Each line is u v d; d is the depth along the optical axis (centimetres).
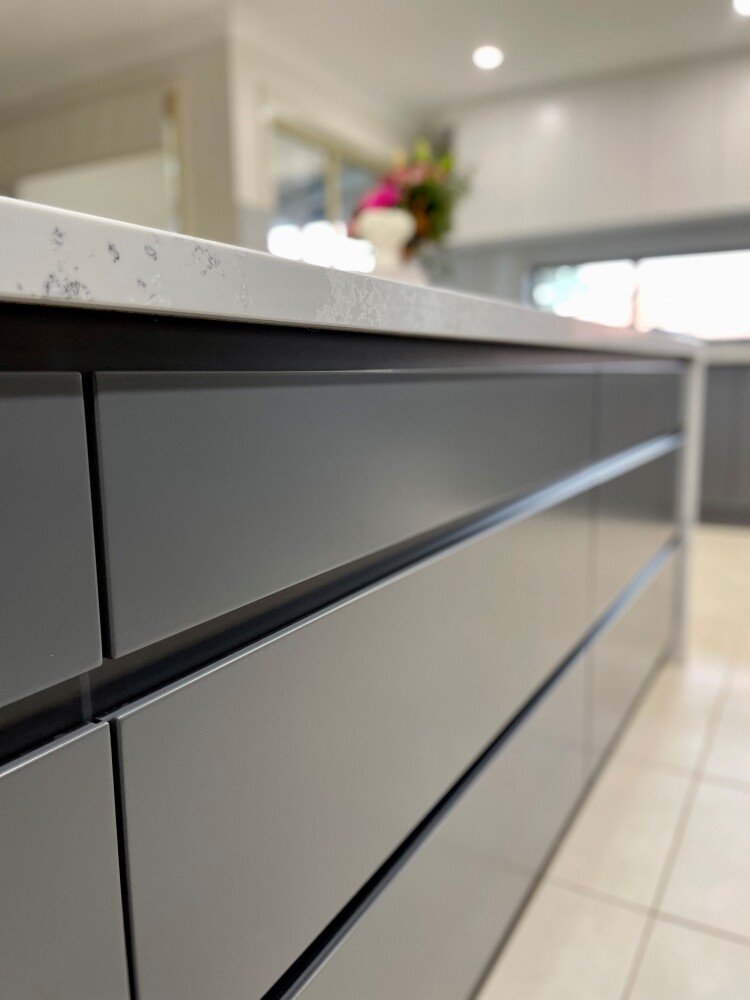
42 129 416
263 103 370
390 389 65
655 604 186
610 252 471
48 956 39
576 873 125
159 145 375
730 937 111
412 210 186
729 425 410
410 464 69
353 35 370
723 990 102
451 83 435
